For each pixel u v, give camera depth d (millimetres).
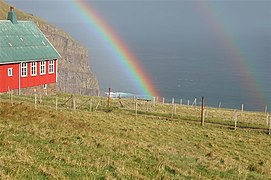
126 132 33906
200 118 47969
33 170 16969
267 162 29828
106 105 52938
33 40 66938
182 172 20891
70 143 23203
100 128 33594
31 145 21125
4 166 16781
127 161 21453
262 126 45625
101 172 18453
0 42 61219
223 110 64375
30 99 51656
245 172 23750
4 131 23781
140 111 50094
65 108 45906
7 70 59562
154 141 32250
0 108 34000
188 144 33375
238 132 41750
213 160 26094
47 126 28891
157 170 20547
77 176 17359
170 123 42688
